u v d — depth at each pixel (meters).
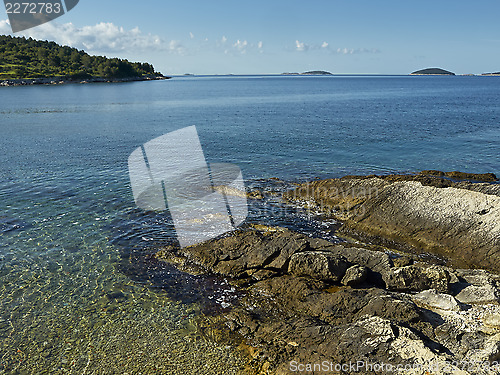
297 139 37.56
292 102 86.12
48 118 54.22
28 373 9.02
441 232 15.64
